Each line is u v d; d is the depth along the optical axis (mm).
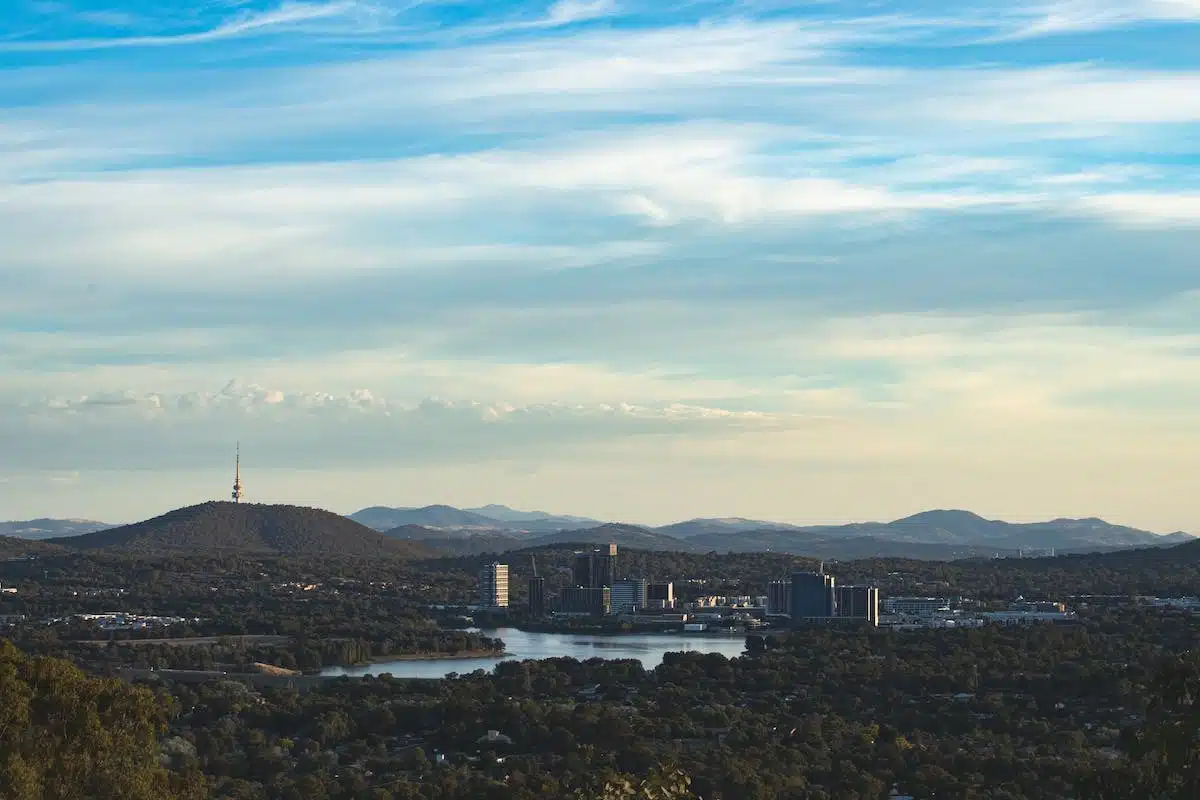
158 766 136250
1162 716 78562
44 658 133500
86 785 125500
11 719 123625
